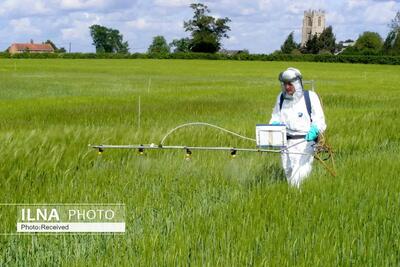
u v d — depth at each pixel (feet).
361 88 98.99
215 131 35.14
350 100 70.49
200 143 31.86
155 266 13.07
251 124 41.09
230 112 53.06
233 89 92.73
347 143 32.76
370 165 23.72
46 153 24.75
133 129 33.73
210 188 21.56
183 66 242.99
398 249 14.66
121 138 29.43
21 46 512.22
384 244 14.70
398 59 303.68
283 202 17.92
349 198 18.43
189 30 413.39
